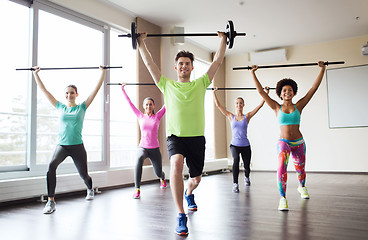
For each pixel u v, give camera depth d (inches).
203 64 293.4
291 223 90.5
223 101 307.0
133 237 78.1
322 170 267.9
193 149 85.3
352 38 262.4
